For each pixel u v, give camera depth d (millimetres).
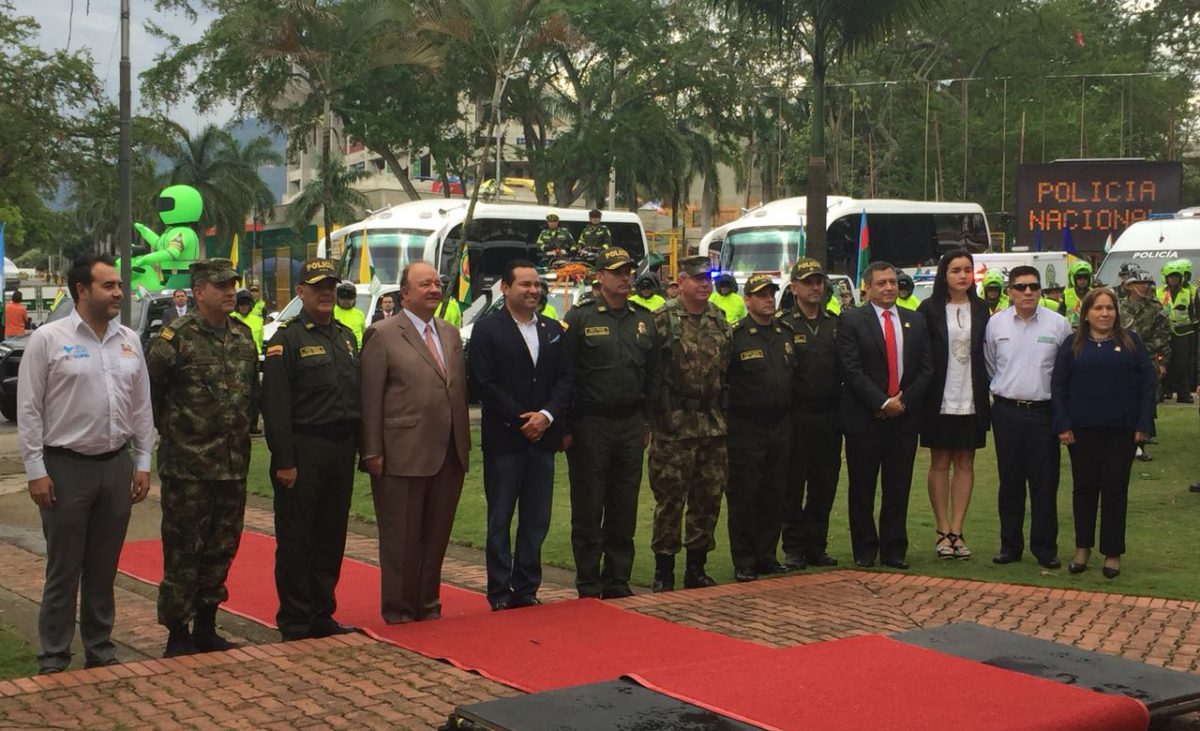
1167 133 55281
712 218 53844
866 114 50688
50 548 6309
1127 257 24438
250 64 37062
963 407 9039
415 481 7266
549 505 7781
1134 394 8383
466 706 5141
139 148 34312
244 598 8133
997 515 10805
